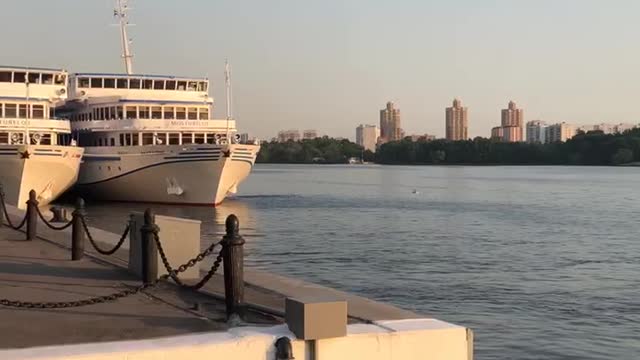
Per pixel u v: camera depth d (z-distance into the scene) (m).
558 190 118.25
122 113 66.69
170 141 67.62
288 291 10.91
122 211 65.19
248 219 60.66
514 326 22.11
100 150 68.94
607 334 21.22
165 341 7.88
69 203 74.94
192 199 68.12
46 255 16.72
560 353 19.27
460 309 24.55
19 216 28.56
